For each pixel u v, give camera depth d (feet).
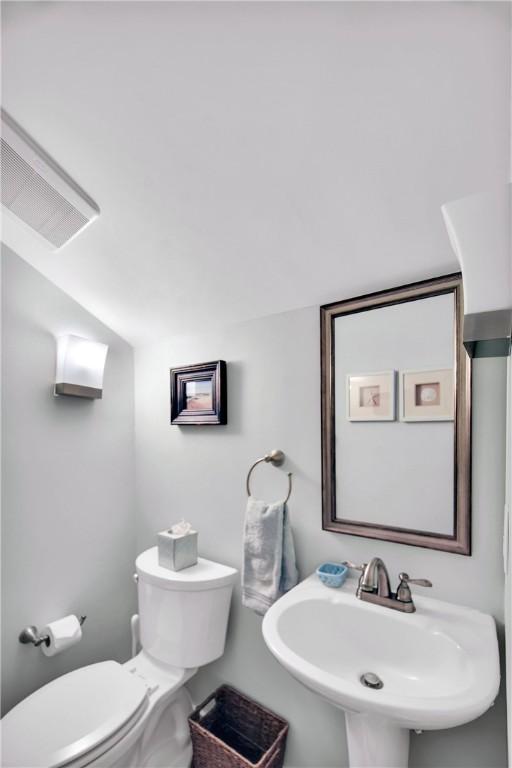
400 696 2.49
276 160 3.22
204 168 3.43
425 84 2.46
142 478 6.66
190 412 5.80
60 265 5.32
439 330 3.63
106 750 3.75
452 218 1.58
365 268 3.92
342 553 4.23
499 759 3.22
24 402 5.30
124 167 3.63
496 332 1.54
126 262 4.93
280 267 4.27
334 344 4.33
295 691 4.59
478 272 1.53
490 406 3.34
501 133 2.55
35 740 3.77
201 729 4.68
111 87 2.95
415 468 3.75
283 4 2.26
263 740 4.83
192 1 2.32
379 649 3.42
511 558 2.45
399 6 2.15
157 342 6.48
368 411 4.06
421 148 2.81
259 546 4.41
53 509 5.58
